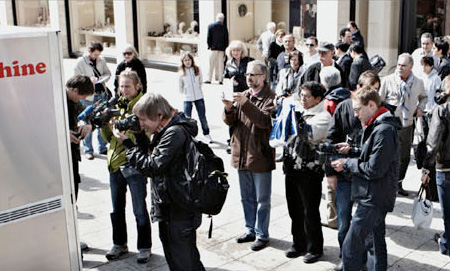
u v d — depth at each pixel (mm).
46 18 23078
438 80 7215
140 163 3842
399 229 5676
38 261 3564
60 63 3498
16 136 3342
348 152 4285
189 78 9078
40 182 3498
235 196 6758
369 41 13117
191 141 3869
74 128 4855
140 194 4926
